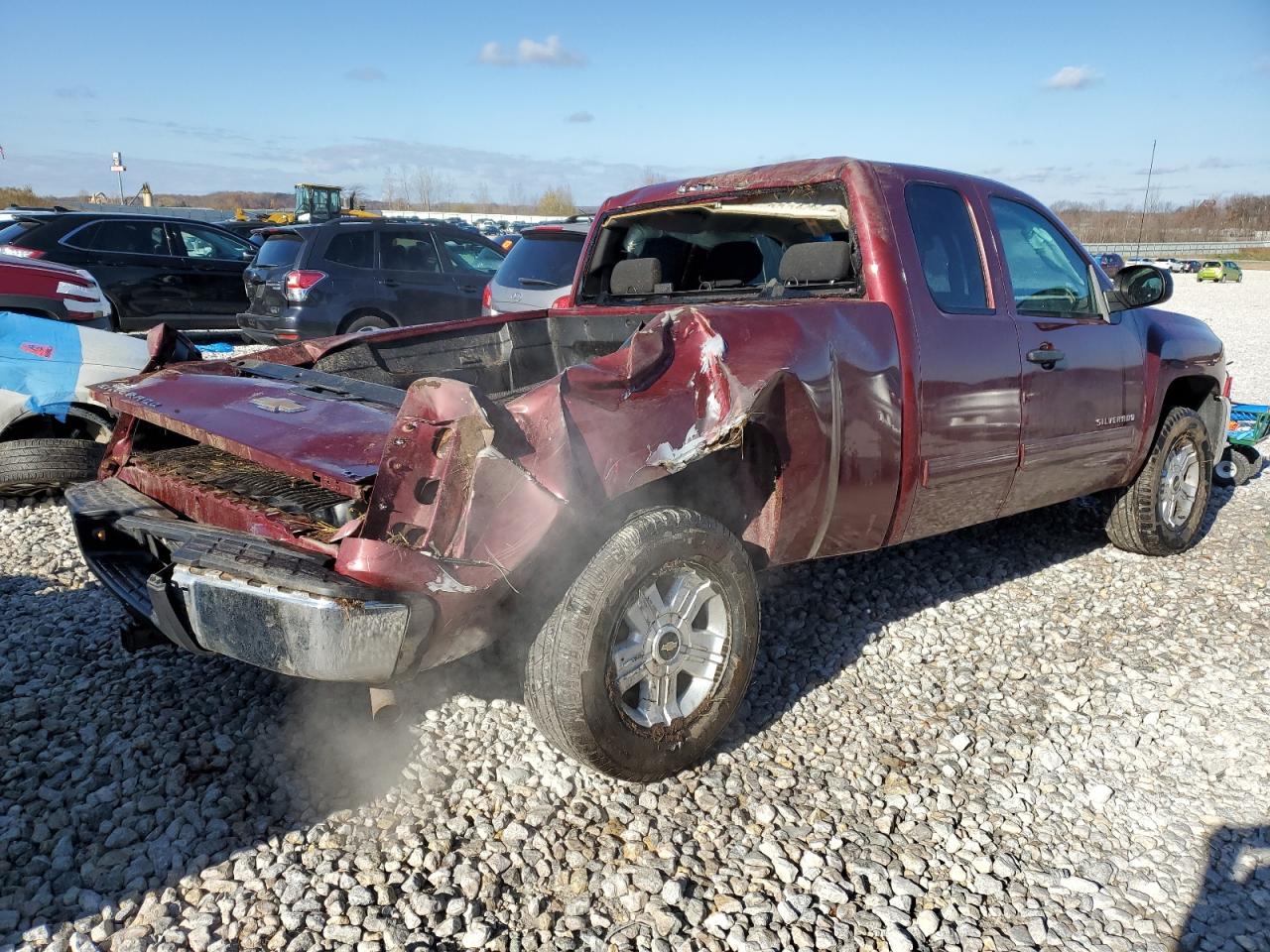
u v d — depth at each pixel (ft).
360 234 35.04
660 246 15.37
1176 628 13.92
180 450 11.49
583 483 8.48
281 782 9.37
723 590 9.83
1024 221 14.11
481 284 37.55
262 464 8.93
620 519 9.24
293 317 33.58
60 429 18.24
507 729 10.53
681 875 8.32
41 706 10.73
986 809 9.45
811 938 7.64
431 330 13.57
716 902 8.01
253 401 10.08
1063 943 7.70
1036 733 10.92
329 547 8.22
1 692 11.01
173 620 8.87
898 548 16.87
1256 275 190.29
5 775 9.37
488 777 9.62
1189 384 17.28
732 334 9.56
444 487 8.05
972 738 10.75
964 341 12.09
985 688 11.97
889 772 10.07
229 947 7.31
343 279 34.27
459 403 8.04
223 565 8.24
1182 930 7.86
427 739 10.25
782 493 10.30
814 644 13.03
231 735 10.25
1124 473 15.58
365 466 8.38
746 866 8.48
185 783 9.36
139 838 8.57
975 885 8.34
